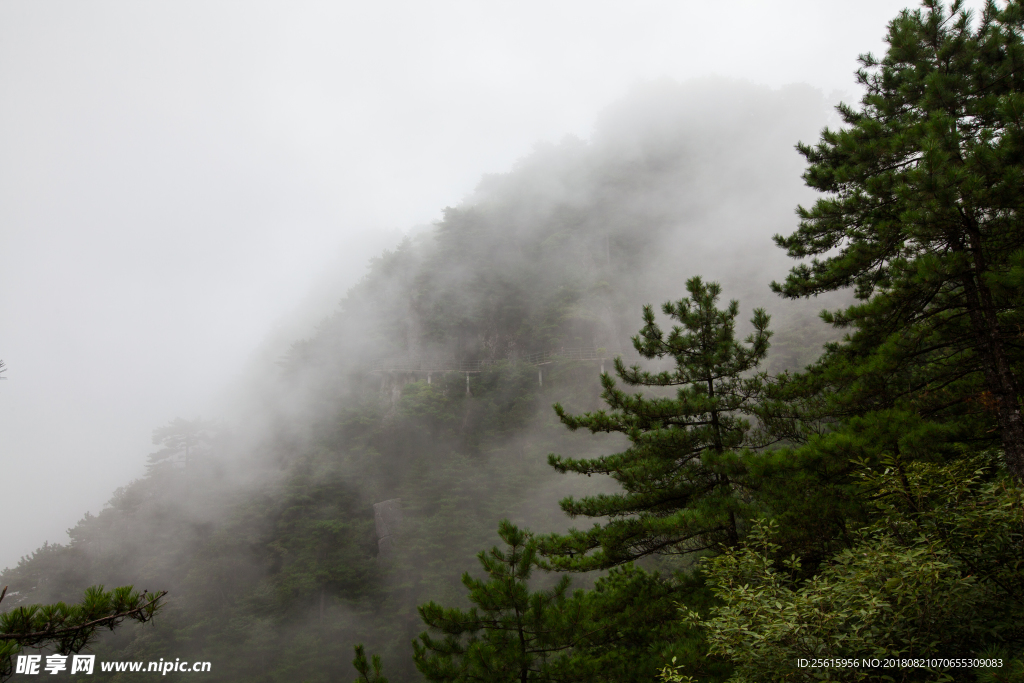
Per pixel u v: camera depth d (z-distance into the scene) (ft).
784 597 17.69
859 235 30.73
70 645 11.44
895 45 32.63
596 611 25.44
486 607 21.75
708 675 23.29
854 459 22.85
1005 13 29.32
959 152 24.57
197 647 100.83
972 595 15.96
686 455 31.94
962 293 27.04
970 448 23.45
